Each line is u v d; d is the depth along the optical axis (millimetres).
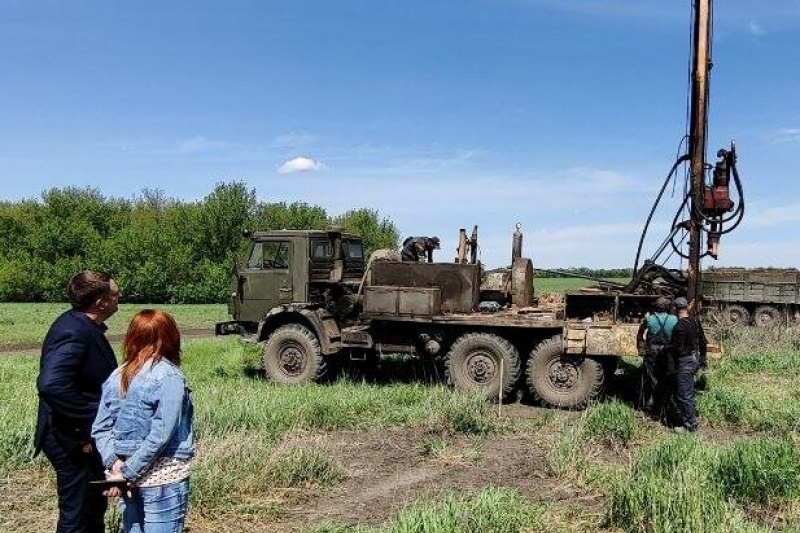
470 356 11375
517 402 11469
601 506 6117
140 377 3641
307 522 5789
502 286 12602
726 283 25203
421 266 12125
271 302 13008
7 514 5707
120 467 3633
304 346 12359
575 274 13180
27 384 11164
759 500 6066
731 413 9859
